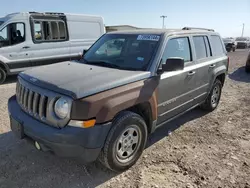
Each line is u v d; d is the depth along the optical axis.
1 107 5.46
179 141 4.05
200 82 4.61
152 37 3.72
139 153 3.31
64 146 2.56
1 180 2.88
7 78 9.06
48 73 3.17
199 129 4.58
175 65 3.21
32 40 8.51
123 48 3.84
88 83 2.75
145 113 3.39
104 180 2.97
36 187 2.79
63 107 2.56
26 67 8.52
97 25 10.58
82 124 2.54
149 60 3.43
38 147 2.85
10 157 3.38
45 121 2.71
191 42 4.32
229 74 11.10
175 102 3.93
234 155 3.63
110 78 2.94
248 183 2.97
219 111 5.66
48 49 8.95
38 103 2.78
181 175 3.10
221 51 5.58
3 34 7.94
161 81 3.47
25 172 3.06
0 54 7.86
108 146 2.82
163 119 3.78
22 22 8.23
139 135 3.23
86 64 3.75
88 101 2.56
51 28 8.94
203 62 4.62
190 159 3.48
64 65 3.71
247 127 4.73
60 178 2.97
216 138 4.20
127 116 2.95
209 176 3.09
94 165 3.26
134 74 3.14
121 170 3.11
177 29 4.32
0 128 4.30
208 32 5.09
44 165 3.22
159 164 3.34
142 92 3.12
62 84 2.72
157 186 2.87
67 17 9.40
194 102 4.63
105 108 2.68
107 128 2.74
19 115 3.01
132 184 2.90
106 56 3.93
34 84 2.90
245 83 9.09
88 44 10.23
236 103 6.35
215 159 3.50
